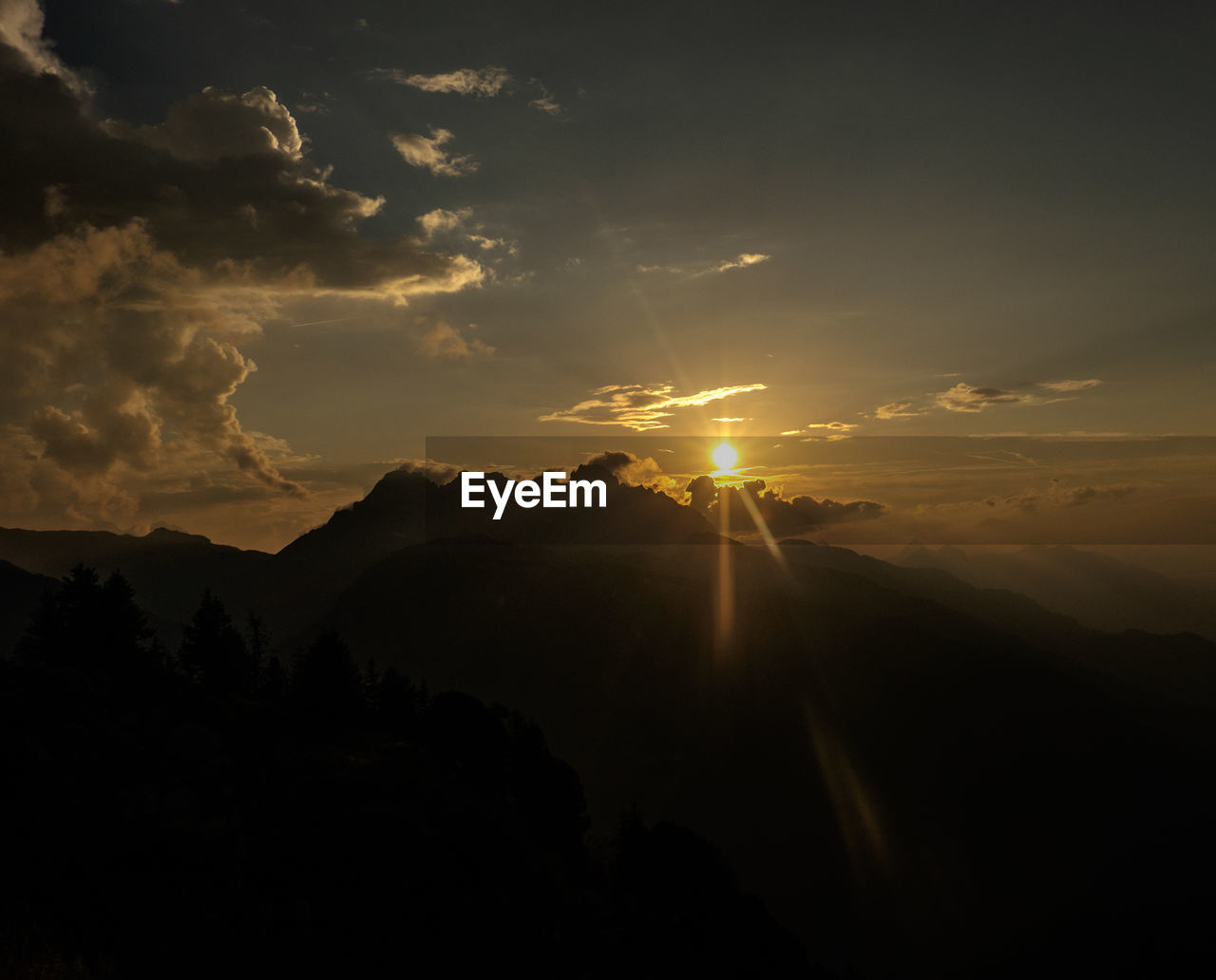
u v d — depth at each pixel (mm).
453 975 40969
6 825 40000
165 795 47719
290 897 41844
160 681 66688
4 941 31750
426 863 48531
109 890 37719
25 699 53344
